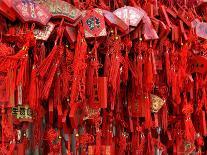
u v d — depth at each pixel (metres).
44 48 1.01
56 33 1.01
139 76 1.16
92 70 1.07
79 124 1.07
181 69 1.25
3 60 0.92
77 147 1.08
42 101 1.04
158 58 1.22
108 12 1.07
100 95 1.06
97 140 1.08
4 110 0.94
